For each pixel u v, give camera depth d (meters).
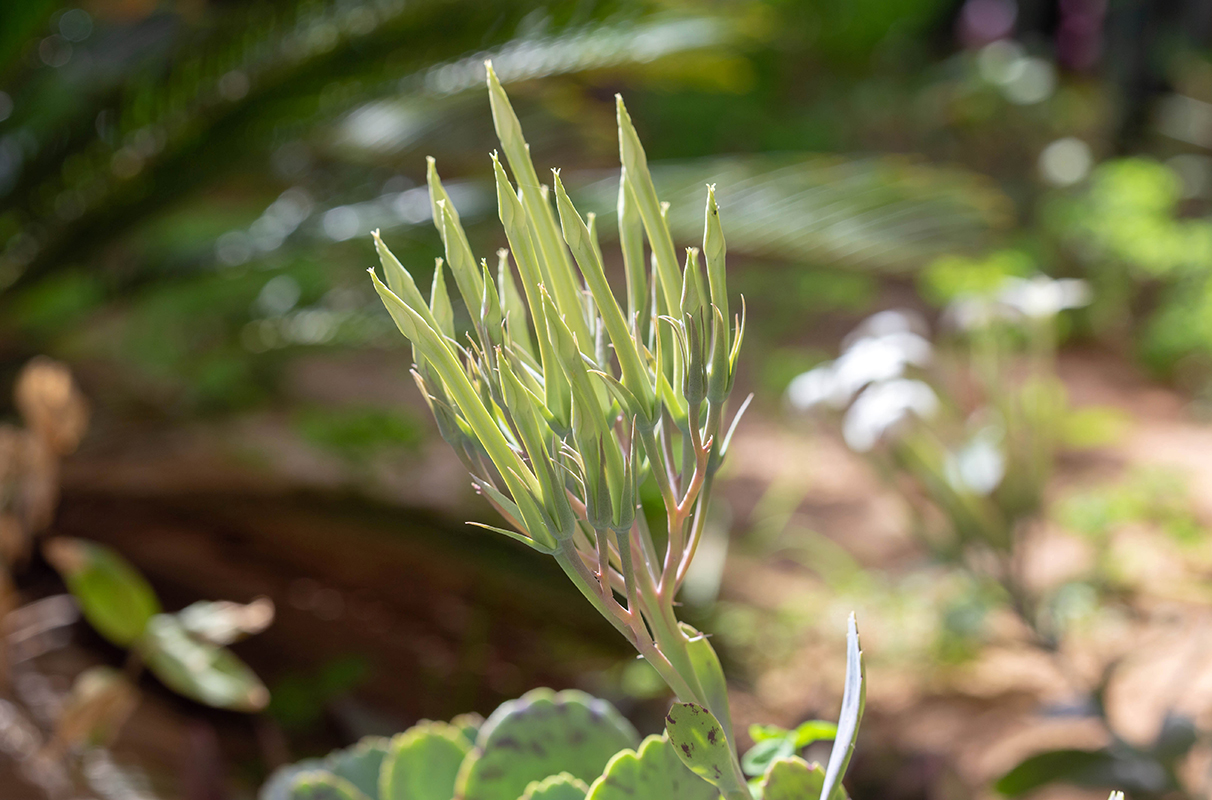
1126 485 4.07
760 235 2.36
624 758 0.60
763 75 8.77
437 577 2.46
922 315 6.58
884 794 1.65
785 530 3.86
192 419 2.53
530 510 0.55
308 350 2.56
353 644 2.27
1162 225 6.51
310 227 2.56
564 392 0.55
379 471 2.53
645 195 0.57
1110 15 8.84
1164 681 2.57
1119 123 8.62
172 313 2.70
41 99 2.68
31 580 2.24
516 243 0.54
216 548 2.48
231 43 2.33
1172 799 1.44
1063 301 1.86
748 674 2.53
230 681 1.18
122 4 2.76
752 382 5.41
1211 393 5.44
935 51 11.12
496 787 0.67
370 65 2.33
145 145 2.45
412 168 2.66
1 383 2.46
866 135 8.82
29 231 2.53
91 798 1.40
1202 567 3.36
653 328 0.58
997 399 1.85
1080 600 2.89
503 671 2.29
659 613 0.57
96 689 1.22
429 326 0.56
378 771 0.78
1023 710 2.49
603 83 2.62
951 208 2.45
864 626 3.03
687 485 0.57
